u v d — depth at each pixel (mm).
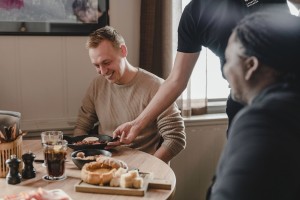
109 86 2221
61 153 1443
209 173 2848
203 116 2818
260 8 983
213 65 2859
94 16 2598
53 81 2592
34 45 2529
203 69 2770
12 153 1464
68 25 2561
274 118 507
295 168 492
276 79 543
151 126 2115
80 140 1967
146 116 1732
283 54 540
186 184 2822
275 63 539
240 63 559
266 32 549
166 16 2596
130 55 2705
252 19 577
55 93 2604
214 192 540
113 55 2045
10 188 1369
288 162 487
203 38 1413
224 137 2836
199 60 2748
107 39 2037
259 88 551
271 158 487
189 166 2799
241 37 563
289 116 507
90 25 2600
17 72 2525
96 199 1269
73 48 2598
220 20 1245
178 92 1661
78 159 1512
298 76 539
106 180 1333
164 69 2646
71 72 2613
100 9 2602
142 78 2143
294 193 499
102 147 1786
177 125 2043
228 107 1108
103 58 2029
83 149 1742
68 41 2582
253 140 503
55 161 1433
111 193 1308
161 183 1349
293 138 497
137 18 2682
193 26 1460
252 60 548
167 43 2623
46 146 1445
